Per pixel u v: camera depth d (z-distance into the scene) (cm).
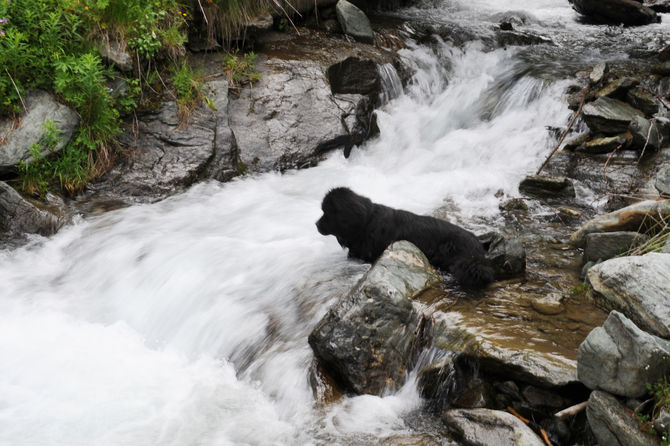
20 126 586
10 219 560
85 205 603
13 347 438
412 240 462
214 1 777
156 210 604
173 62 720
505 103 841
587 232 501
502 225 562
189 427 369
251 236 553
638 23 1141
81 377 413
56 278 519
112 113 638
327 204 463
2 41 583
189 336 458
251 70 770
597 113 696
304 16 933
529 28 1106
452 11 1207
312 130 732
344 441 348
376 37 959
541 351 344
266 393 400
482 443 318
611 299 352
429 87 915
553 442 326
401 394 377
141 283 500
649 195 585
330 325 383
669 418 270
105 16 663
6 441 353
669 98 761
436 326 384
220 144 680
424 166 736
